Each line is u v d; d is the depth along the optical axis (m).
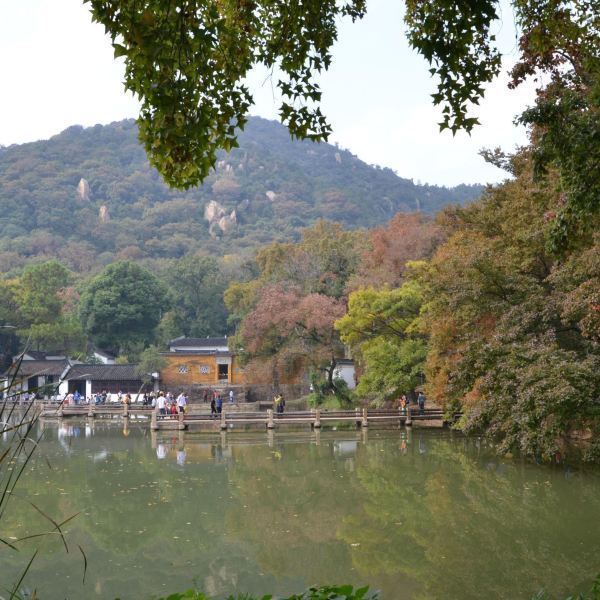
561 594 9.89
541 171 9.71
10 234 118.38
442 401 28.66
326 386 48.00
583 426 20.34
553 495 16.69
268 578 11.30
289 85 7.50
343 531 14.27
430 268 26.95
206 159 6.38
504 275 21.33
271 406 51.00
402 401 37.97
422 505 16.28
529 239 19.09
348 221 160.12
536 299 19.89
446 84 7.44
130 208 146.12
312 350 44.41
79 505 16.97
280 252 56.59
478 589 10.39
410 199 198.38
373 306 35.53
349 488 18.86
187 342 63.00
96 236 124.12
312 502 17.11
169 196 157.12
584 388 16.33
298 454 26.38
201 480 20.58
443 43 7.24
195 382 58.16
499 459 22.83
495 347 19.20
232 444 30.34
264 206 158.12
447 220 31.88
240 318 71.31
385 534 13.86
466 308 21.88
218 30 6.49
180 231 133.62
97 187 151.12
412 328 34.69
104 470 22.61
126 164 169.75
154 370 55.75
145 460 25.14
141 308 66.12
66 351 60.34
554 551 12.13
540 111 9.26
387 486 18.92
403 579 11.05
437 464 22.48
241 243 132.62
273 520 15.35
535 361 17.98
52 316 60.88
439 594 10.24
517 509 15.40
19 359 4.27
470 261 21.11
